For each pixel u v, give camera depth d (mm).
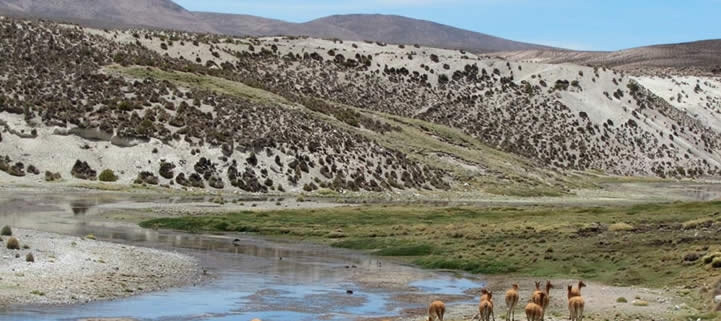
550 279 42406
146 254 46781
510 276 44156
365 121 153625
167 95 125188
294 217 73062
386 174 125062
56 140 106625
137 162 107438
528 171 154125
